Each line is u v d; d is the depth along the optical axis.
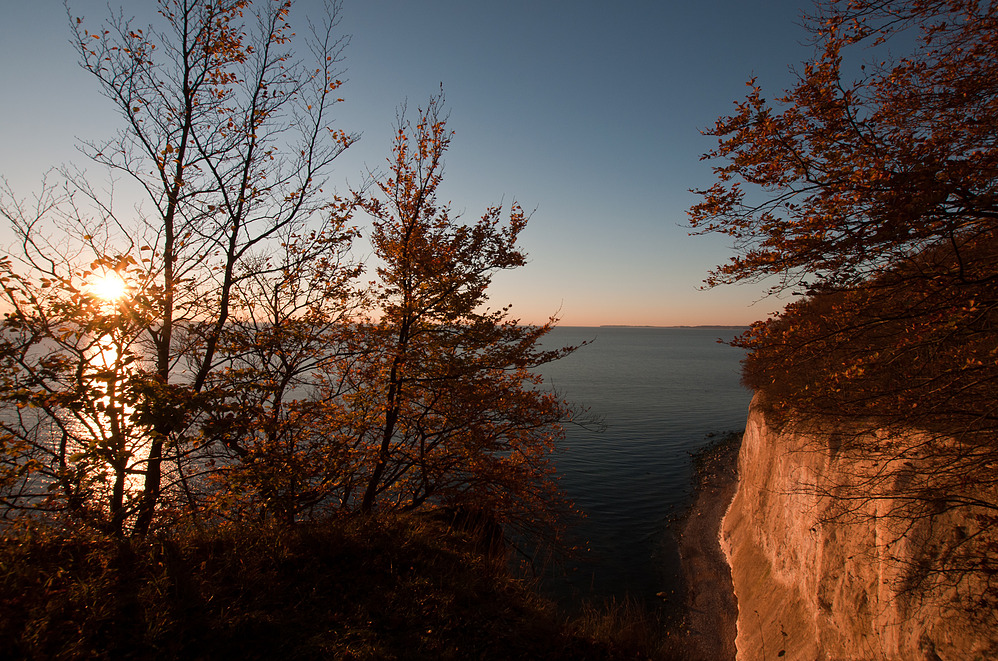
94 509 6.12
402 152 9.90
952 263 5.23
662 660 6.01
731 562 16.70
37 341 5.55
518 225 9.80
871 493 8.03
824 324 5.49
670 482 28.41
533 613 6.41
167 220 8.06
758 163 5.39
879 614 7.28
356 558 6.72
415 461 10.36
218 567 5.84
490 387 10.19
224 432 6.60
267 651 4.80
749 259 5.37
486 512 10.86
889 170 4.51
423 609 5.87
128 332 6.05
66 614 4.64
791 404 6.09
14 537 5.37
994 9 4.85
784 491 12.41
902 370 5.58
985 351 5.38
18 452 5.58
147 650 4.51
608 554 19.03
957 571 5.50
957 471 5.78
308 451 8.35
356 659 4.81
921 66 5.38
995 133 4.75
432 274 9.25
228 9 8.41
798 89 5.33
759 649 10.89
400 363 9.27
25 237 6.61
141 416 5.54
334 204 8.59
